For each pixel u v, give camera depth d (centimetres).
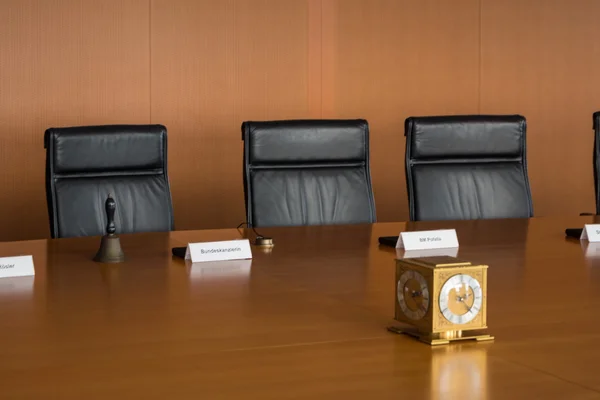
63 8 639
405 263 221
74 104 647
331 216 476
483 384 183
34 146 641
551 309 254
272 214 466
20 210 643
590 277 304
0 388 178
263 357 201
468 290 215
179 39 669
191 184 683
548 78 775
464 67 748
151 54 663
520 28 762
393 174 736
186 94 674
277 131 473
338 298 265
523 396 176
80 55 646
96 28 648
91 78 650
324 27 705
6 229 641
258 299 264
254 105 693
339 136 484
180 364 195
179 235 394
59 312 247
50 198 439
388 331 225
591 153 790
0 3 624
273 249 360
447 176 494
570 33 778
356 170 489
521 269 319
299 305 256
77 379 184
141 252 348
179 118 674
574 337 221
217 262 328
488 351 207
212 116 683
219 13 678
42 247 359
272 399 172
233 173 693
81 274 303
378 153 730
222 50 681
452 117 500
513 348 210
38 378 185
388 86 727
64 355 202
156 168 464
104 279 295
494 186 500
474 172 500
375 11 718
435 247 367
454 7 740
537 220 459
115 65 655
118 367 192
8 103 632
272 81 696
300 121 480
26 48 632
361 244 374
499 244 378
